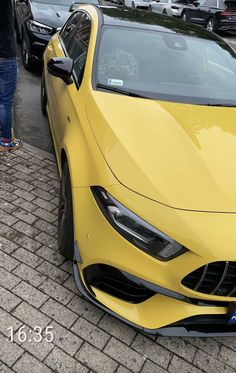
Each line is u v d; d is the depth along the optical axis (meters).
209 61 3.79
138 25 3.88
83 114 3.04
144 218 2.26
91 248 2.43
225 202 2.32
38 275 2.93
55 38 5.10
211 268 2.20
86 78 3.33
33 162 4.40
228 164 2.60
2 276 2.88
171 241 2.20
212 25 16.36
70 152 2.89
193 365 2.50
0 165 4.26
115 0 21.41
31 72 7.45
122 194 2.34
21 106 5.91
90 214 2.46
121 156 2.53
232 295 2.28
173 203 2.28
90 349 2.49
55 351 2.45
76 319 2.65
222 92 3.52
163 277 2.25
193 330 2.41
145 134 2.74
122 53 3.56
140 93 3.27
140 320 2.41
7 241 3.21
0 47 4.00
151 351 2.54
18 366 2.34
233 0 15.88
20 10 8.03
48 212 3.61
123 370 2.41
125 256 2.30
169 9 18.61
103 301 2.49
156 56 3.63
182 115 3.06
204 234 2.18
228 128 3.00
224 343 2.66
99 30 3.68
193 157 2.59
